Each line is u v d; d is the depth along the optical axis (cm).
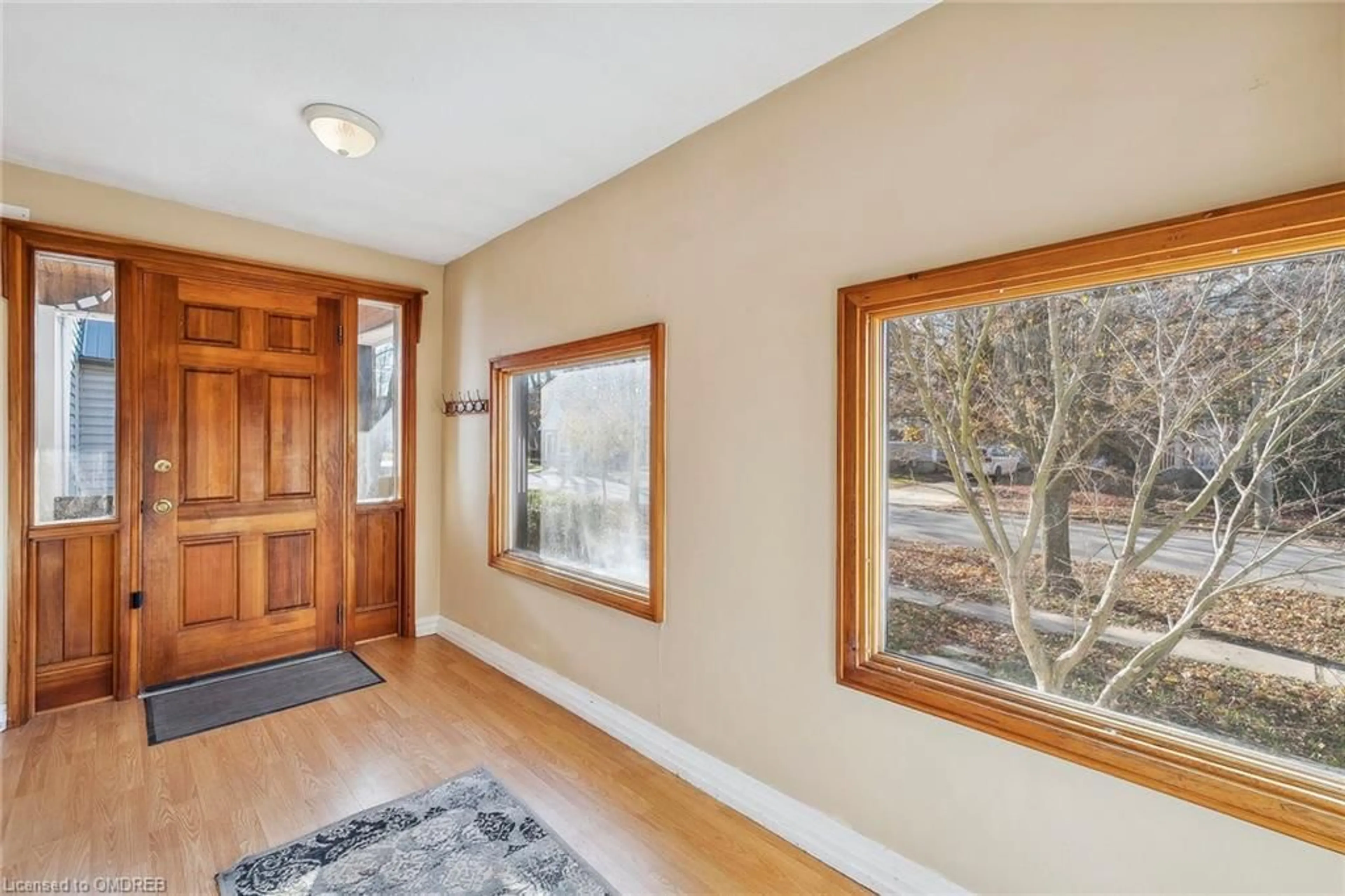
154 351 286
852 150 175
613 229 256
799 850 181
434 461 383
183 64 181
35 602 256
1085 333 139
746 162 203
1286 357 115
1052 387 144
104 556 275
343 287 341
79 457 270
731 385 207
